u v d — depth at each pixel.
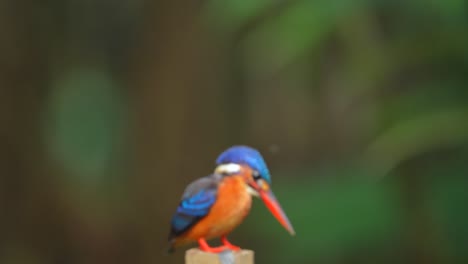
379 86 9.08
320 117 14.16
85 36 16.52
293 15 8.17
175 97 13.79
